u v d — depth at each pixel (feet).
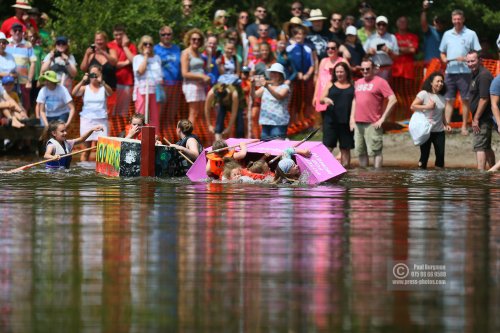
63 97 165.27
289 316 49.24
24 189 103.35
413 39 191.62
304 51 175.73
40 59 176.76
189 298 52.44
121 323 47.98
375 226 75.92
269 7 242.17
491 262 61.31
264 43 169.68
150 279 56.59
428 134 149.18
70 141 133.49
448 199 96.43
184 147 122.42
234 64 179.73
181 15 207.51
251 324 47.88
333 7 238.48
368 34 185.37
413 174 132.16
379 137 151.64
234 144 116.47
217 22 194.08
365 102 151.84
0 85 168.55
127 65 174.91
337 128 154.51
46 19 191.62
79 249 65.31
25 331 46.47
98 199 93.91
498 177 126.21
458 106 190.39
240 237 70.18
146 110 154.71
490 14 240.53
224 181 113.70
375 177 125.08
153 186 107.45
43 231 72.64
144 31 204.54
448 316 49.39
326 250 65.21
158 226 75.36
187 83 172.24
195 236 70.59
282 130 158.30
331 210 86.12
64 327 47.19
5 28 179.01
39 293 53.42
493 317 49.26
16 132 168.96
